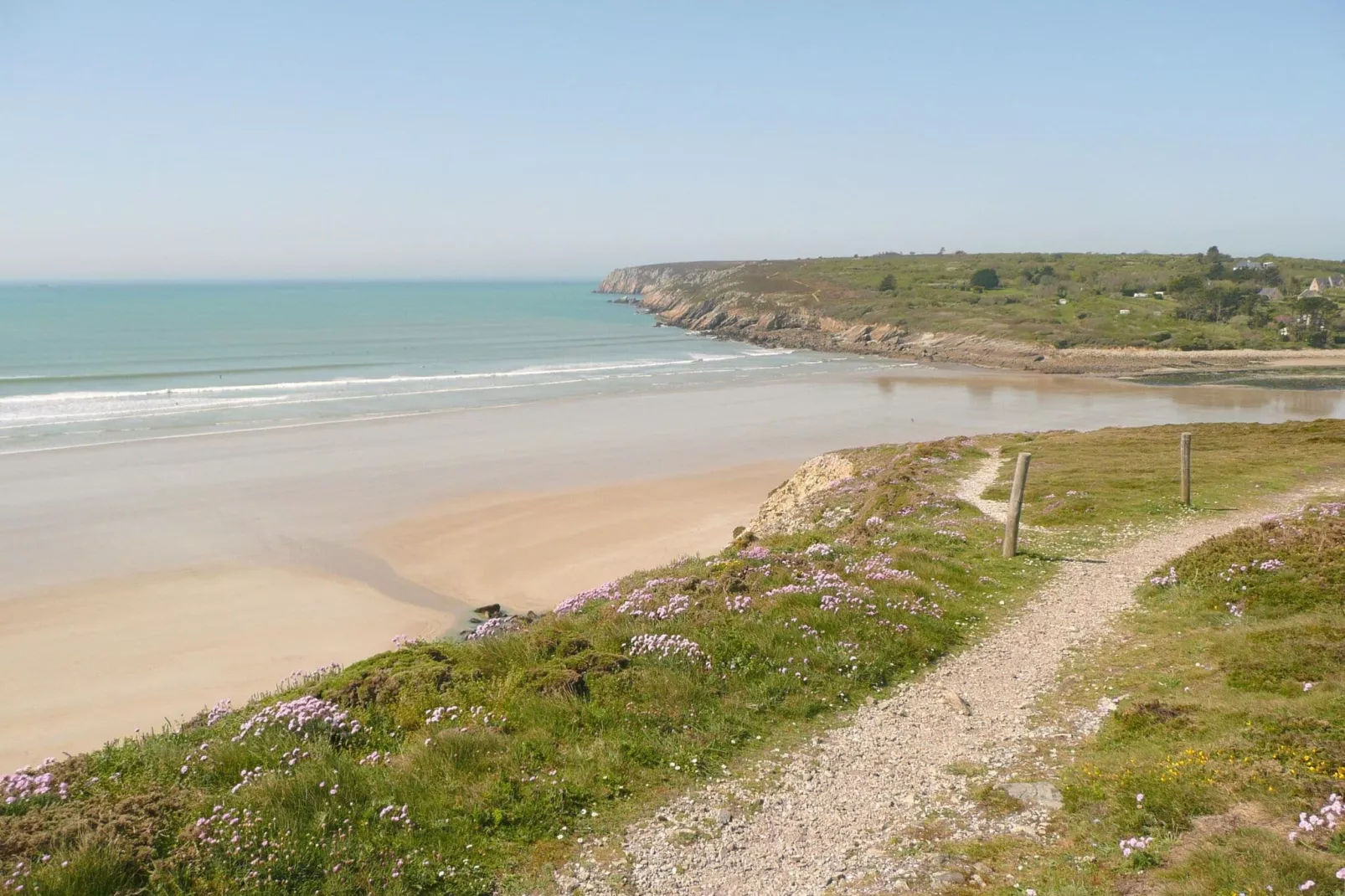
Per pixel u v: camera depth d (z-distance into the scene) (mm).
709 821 8109
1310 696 8945
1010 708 10734
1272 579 13477
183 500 37844
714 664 11453
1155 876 6359
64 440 49438
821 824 8102
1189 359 107625
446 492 40156
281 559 30578
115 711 19453
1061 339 116625
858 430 59531
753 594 14148
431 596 27422
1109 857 6832
